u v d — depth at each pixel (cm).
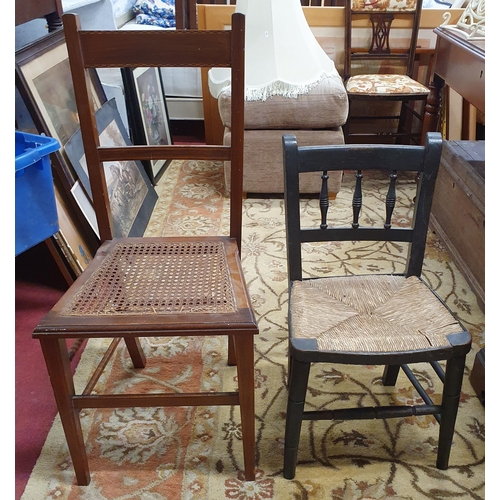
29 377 146
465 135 266
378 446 124
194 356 153
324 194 116
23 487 115
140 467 119
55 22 188
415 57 282
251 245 209
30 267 191
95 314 97
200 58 108
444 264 197
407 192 255
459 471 118
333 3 343
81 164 180
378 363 97
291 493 113
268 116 224
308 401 137
